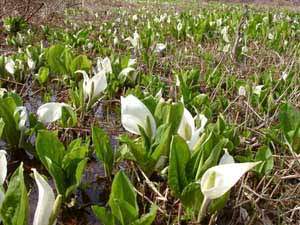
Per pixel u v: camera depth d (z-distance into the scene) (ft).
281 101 4.34
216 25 10.34
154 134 2.59
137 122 2.53
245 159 2.79
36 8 12.26
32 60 5.61
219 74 5.64
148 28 9.16
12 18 9.57
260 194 2.63
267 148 2.83
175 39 9.61
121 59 5.42
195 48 8.12
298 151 3.10
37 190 2.74
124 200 1.98
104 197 2.70
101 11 16.70
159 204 2.60
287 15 15.19
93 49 7.85
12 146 3.11
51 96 4.94
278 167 3.05
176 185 2.27
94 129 2.65
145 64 6.50
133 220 1.98
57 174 2.34
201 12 17.25
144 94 4.16
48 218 1.82
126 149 2.87
